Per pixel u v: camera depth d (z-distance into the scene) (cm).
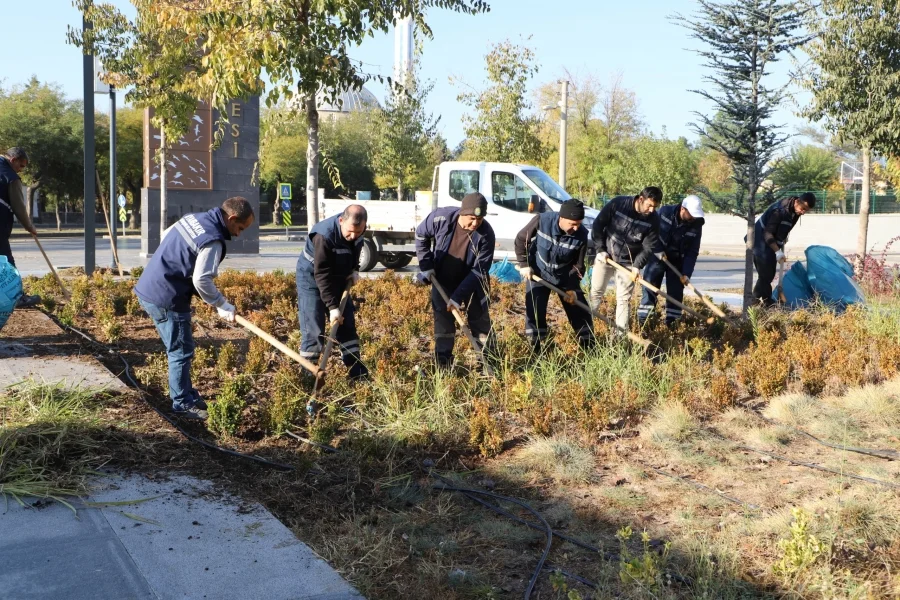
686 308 870
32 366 660
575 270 746
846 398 653
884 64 1340
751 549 391
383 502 448
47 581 332
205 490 434
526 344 746
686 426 571
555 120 4847
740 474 495
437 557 380
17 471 429
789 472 500
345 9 939
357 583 353
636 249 822
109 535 376
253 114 2178
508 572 374
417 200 1853
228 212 559
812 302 1084
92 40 1405
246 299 1068
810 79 1371
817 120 1409
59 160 4456
